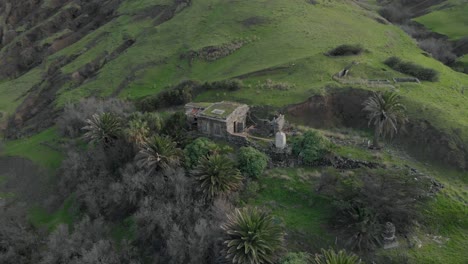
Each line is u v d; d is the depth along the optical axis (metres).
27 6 157.38
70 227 57.69
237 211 42.38
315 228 46.12
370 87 65.50
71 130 77.25
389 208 43.09
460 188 49.44
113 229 54.19
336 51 78.69
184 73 88.50
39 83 110.75
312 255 43.00
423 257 41.75
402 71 72.31
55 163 72.62
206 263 43.09
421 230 44.50
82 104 81.06
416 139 56.31
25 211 64.19
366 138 59.16
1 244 56.00
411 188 44.41
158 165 52.56
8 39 144.75
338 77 69.94
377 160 52.66
